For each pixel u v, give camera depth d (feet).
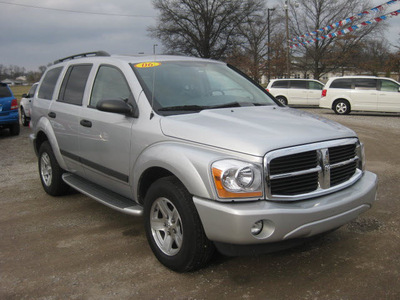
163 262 10.96
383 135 36.63
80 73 15.78
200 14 160.35
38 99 18.94
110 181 13.51
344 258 11.44
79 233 13.83
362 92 58.23
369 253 11.72
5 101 37.81
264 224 9.11
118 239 13.23
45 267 11.34
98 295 9.81
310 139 10.02
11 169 24.50
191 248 9.98
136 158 11.75
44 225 14.67
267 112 12.26
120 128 12.35
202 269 10.91
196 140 10.12
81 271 11.04
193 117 11.27
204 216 9.42
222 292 9.78
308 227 9.41
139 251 12.25
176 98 12.33
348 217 10.27
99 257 11.89
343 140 10.73
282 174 9.45
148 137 11.28
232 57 156.87
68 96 16.07
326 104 61.05
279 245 9.61
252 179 9.10
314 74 143.84
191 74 13.73
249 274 10.62
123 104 11.84
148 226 11.34
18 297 9.80
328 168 10.18
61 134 16.05
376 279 10.19
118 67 13.42
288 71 111.55
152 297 9.64
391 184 19.24
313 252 11.87
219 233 9.21
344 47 133.90
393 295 9.43
